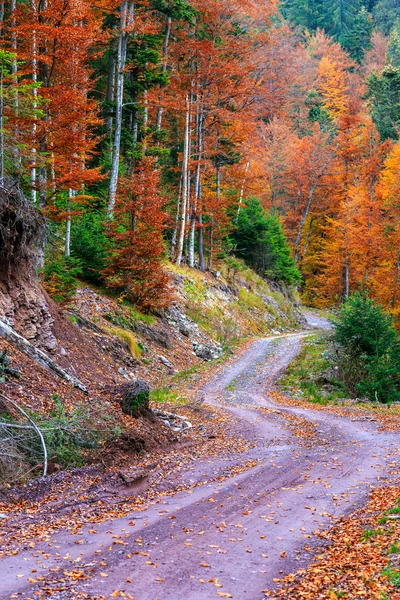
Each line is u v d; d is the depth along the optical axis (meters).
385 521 8.90
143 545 8.45
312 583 6.95
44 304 18.11
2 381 13.49
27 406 13.40
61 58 22.38
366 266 48.38
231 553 8.15
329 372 30.14
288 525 9.40
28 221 16.77
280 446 15.83
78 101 21.61
